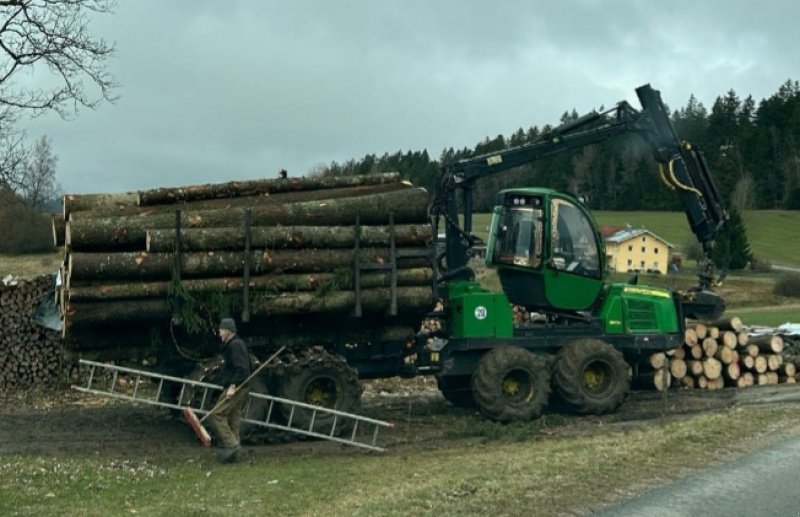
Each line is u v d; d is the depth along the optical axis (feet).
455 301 46.65
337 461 35.24
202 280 38.86
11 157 67.72
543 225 48.44
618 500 27.22
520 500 27.20
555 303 48.73
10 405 52.37
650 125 52.85
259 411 39.50
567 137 51.19
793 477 30.07
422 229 42.65
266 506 26.84
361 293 41.39
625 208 296.10
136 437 41.04
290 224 40.55
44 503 26.94
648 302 50.72
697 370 58.39
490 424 43.47
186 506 26.66
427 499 27.17
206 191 40.96
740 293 181.06
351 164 150.00
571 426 44.45
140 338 40.04
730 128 329.93
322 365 40.42
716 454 33.94
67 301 37.81
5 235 134.51
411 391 60.03
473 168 49.24
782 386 58.08
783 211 316.81
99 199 39.75
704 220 54.19
